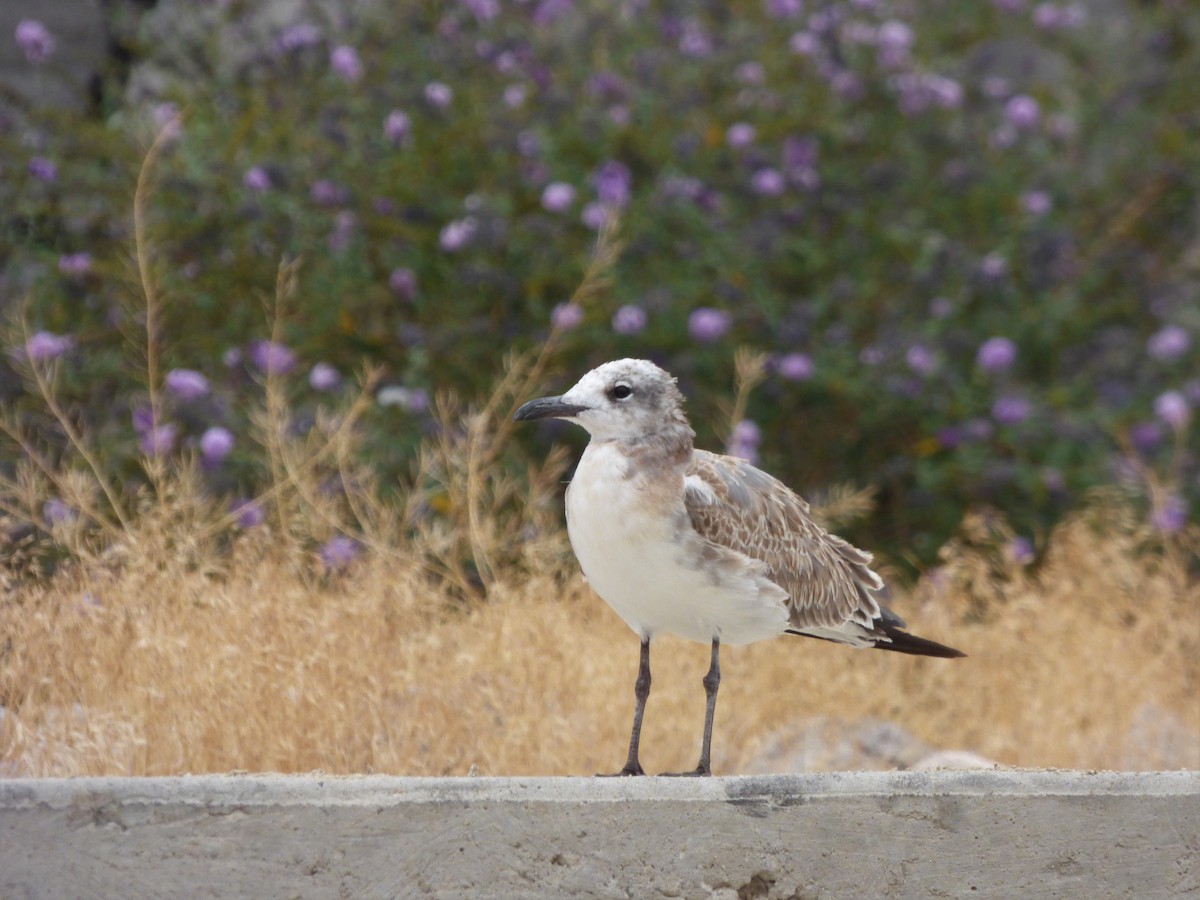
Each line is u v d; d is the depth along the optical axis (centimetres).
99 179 1365
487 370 1374
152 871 649
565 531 1238
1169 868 711
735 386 1429
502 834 670
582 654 1011
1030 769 763
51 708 877
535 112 1537
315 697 895
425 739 934
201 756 871
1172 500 1391
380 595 979
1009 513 1457
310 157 1430
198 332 1320
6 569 974
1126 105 1906
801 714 1135
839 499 1355
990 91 1770
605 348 1403
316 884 657
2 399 1225
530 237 1420
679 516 792
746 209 1543
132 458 1183
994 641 1205
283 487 1067
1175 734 1164
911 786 704
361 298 1367
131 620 920
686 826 686
